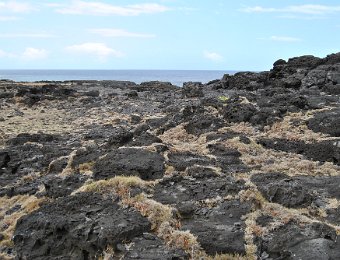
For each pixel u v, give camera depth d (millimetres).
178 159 19188
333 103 27906
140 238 13320
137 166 17500
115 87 55062
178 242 13117
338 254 12031
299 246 12445
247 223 13906
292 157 20562
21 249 14078
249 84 44062
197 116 27203
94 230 13305
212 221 14273
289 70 42000
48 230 13984
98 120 34625
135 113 35875
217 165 18672
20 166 22391
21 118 36781
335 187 16484
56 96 45469
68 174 19141
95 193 15656
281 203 14914
